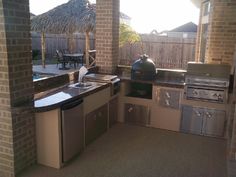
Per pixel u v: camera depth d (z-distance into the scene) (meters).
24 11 2.80
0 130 2.90
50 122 3.10
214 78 4.04
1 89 2.77
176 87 4.25
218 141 4.10
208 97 4.11
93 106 3.83
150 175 3.14
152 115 4.56
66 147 3.21
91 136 3.91
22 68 2.87
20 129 2.95
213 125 4.20
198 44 6.85
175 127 4.44
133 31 8.62
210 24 4.63
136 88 4.84
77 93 3.47
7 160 2.96
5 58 2.66
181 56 8.51
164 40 8.60
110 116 4.49
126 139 4.10
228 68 4.14
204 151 3.77
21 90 2.89
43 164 3.27
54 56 11.70
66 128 3.16
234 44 4.48
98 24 4.89
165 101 4.39
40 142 3.21
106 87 4.16
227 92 4.01
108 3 4.73
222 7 4.42
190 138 4.19
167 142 4.03
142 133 4.34
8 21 2.61
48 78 3.75
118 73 5.09
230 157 3.03
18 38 2.76
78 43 10.84
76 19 7.72
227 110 4.07
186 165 3.38
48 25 8.09
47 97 3.23
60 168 3.21
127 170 3.23
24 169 3.11
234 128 2.97
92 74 4.63
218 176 3.15
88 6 8.20
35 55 11.70
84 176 3.07
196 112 4.24
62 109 3.08
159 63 8.80
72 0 8.54
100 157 3.52
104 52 4.96
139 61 4.63
